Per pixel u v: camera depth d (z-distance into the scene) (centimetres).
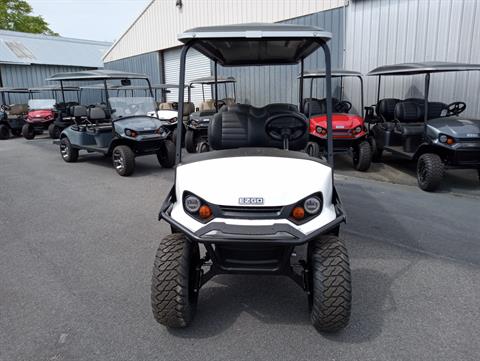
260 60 435
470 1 723
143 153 759
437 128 572
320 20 954
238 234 226
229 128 366
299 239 224
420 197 550
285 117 332
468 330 253
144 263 359
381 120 775
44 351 239
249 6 1148
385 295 296
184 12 1430
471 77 744
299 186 238
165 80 1655
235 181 241
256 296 299
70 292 309
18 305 291
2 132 1386
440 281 316
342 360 228
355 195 564
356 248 381
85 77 745
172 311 243
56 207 538
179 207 250
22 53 1994
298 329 257
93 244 405
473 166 573
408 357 229
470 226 437
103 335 254
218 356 233
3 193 619
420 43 796
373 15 855
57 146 1192
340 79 939
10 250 392
